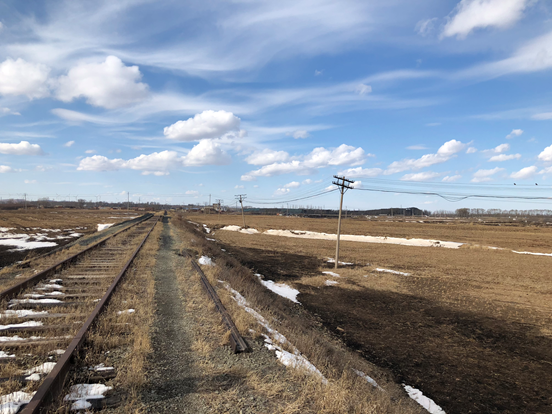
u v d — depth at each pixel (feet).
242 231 202.49
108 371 14.55
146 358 16.53
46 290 27.55
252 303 35.12
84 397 12.49
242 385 15.05
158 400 13.23
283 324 30.53
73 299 25.38
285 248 122.93
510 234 219.41
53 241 81.56
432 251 128.47
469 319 45.57
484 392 26.50
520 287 66.64
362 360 30.73
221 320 22.86
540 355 34.17
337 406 13.66
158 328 21.24
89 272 35.91
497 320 45.32
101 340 17.25
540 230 259.39
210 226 225.97
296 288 60.23
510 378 29.04
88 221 193.88
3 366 13.94
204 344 19.06
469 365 31.40
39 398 11.03
